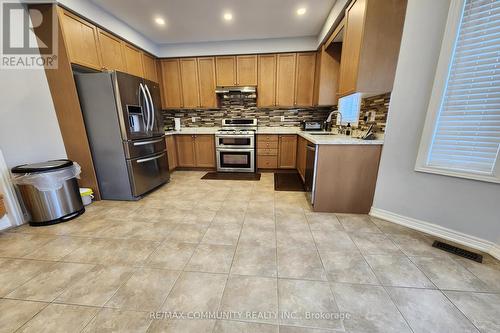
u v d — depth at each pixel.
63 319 1.15
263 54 3.94
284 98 4.09
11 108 2.14
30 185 2.04
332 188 2.35
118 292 1.32
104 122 2.57
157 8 2.70
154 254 1.69
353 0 2.08
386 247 1.76
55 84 2.42
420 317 1.15
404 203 2.08
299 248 1.75
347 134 3.01
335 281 1.40
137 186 2.80
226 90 4.07
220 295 1.30
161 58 4.14
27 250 1.75
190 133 4.25
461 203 1.75
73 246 1.81
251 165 4.21
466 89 1.63
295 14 2.90
